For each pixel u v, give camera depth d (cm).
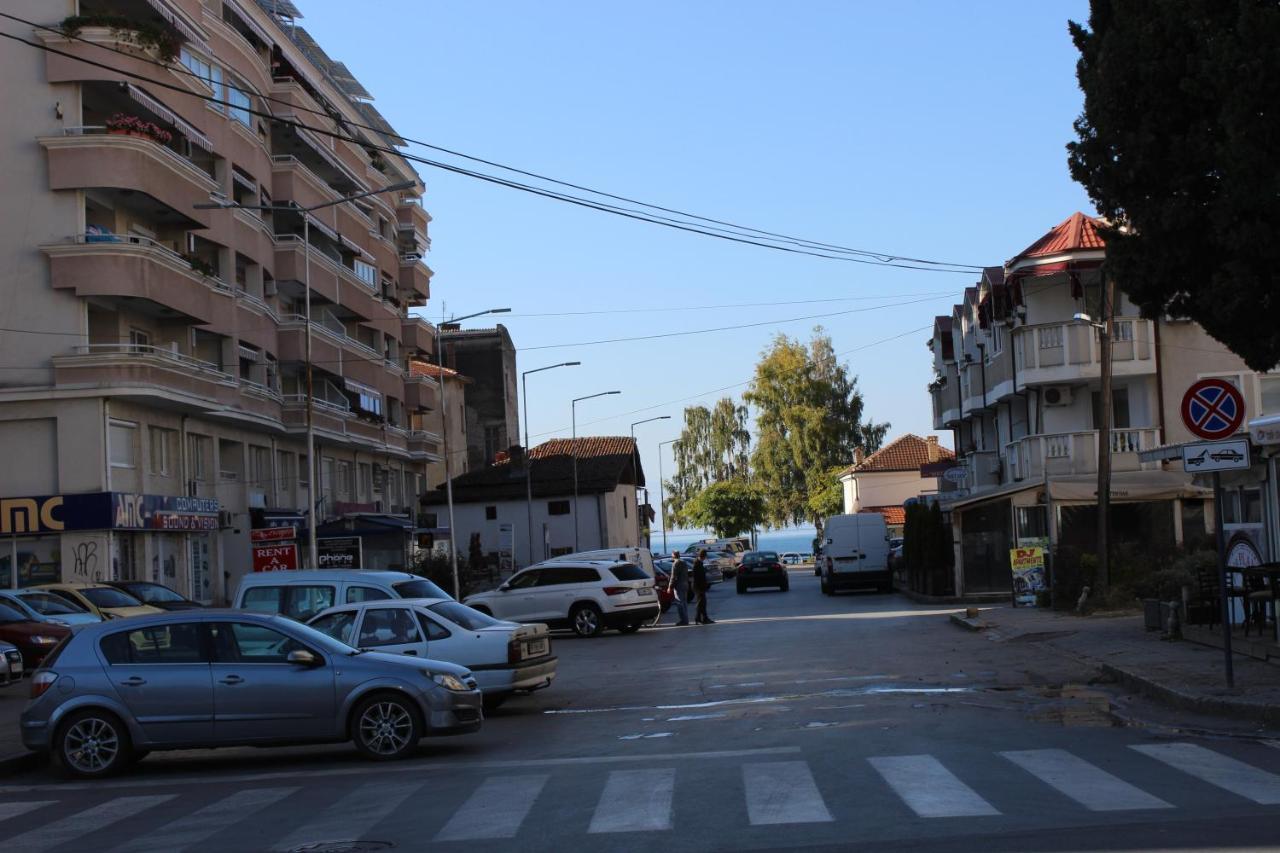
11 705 2045
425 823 993
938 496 5941
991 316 4500
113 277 3244
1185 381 3928
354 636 1756
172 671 1368
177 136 3625
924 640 2631
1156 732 1271
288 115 4484
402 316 6169
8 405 3247
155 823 1070
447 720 1372
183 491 3659
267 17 4506
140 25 3325
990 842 817
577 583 3347
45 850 973
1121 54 1517
